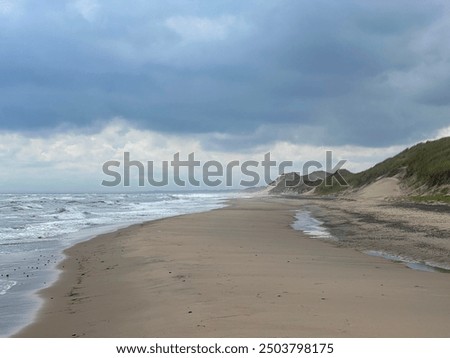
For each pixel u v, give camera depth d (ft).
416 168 225.76
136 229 84.79
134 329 24.54
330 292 31.37
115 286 36.32
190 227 87.45
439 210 116.88
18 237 74.90
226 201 271.49
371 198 220.43
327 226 91.56
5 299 33.35
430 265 46.26
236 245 60.34
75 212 151.33
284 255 51.37
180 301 29.27
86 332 24.94
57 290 36.19
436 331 22.82
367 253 54.70
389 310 26.63
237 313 25.82
